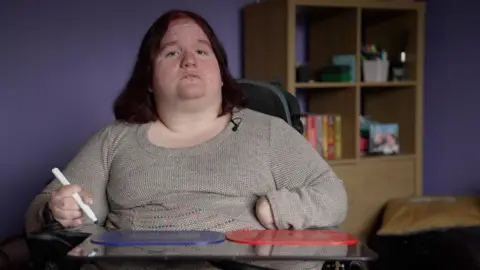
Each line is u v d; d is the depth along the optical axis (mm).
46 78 2717
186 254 998
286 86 2625
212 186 1413
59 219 1321
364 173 2768
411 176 2875
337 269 1183
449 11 2840
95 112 2789
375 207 2791
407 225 2418
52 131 2742
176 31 1551
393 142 2879
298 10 2826
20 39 2674
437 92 2939
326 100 2938
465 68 2760
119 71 2809
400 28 2918
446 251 2207
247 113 1555
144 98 1562
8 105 2682
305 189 1402
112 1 2773
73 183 1479
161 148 1470
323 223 1372
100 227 1383
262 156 1463
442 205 2490
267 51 2758
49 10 2699
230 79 1602
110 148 1515
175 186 1416
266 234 1213
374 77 2820
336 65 2762
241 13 2975
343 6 2676
